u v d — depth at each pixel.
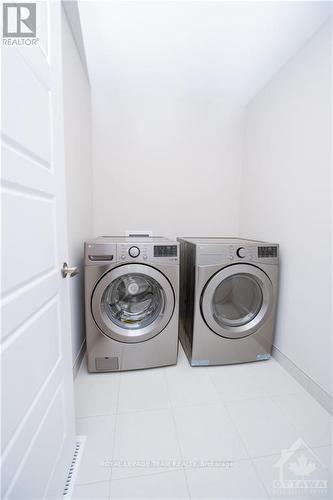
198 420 1.21
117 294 1.62
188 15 1.29
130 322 1.61
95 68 1.78
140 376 1.54
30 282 0.65
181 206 2.30
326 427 1.18
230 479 0.93
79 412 1.24
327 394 1.29
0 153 0.51
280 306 1.69
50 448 0.76
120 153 2.17
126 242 1.48
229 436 1.12
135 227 2.27
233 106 2.26
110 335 1.50
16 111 0.57
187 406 1.29
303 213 1.47
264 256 1.60
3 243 0.52
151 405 1.30
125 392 1.39
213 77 1.87
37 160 0.69
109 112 2.11
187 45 1.53
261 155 1.98
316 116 1.37
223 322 1.66
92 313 1.47
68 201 1.40
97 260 1.44
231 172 2.34
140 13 1.28
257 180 2.04
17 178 0.57
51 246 0.79
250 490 0.90
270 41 1.47
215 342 1.63
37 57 0.69
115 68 1.78
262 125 1.96
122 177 2.20
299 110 1.51
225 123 2.27
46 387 0.74
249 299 1.76
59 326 0.86
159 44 1.52
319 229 1.34
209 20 1.33
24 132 0.61
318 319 1.35
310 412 1.27
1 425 0.51
